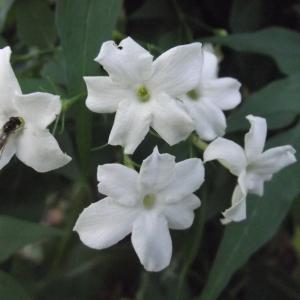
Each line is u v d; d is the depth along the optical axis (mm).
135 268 116
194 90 90
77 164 107
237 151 82
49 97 74
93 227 77
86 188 100
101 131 103
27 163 78
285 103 91
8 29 123
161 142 94
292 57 98
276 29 101
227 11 113
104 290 125
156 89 79
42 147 77
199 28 112
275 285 119
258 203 86
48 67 98
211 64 92
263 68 109
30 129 77
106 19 84
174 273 109
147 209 80
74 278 113
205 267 118
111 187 77
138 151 94
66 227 110
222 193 98
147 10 107
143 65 78
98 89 78
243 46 99
